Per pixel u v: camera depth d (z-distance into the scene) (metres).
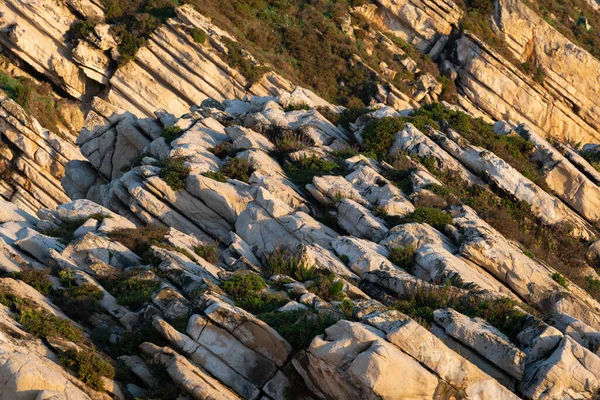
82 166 65.38
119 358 33.84
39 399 29.00
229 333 33.47
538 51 117.06
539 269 46.06
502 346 34.53
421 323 35.81
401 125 58.53
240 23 108.00
